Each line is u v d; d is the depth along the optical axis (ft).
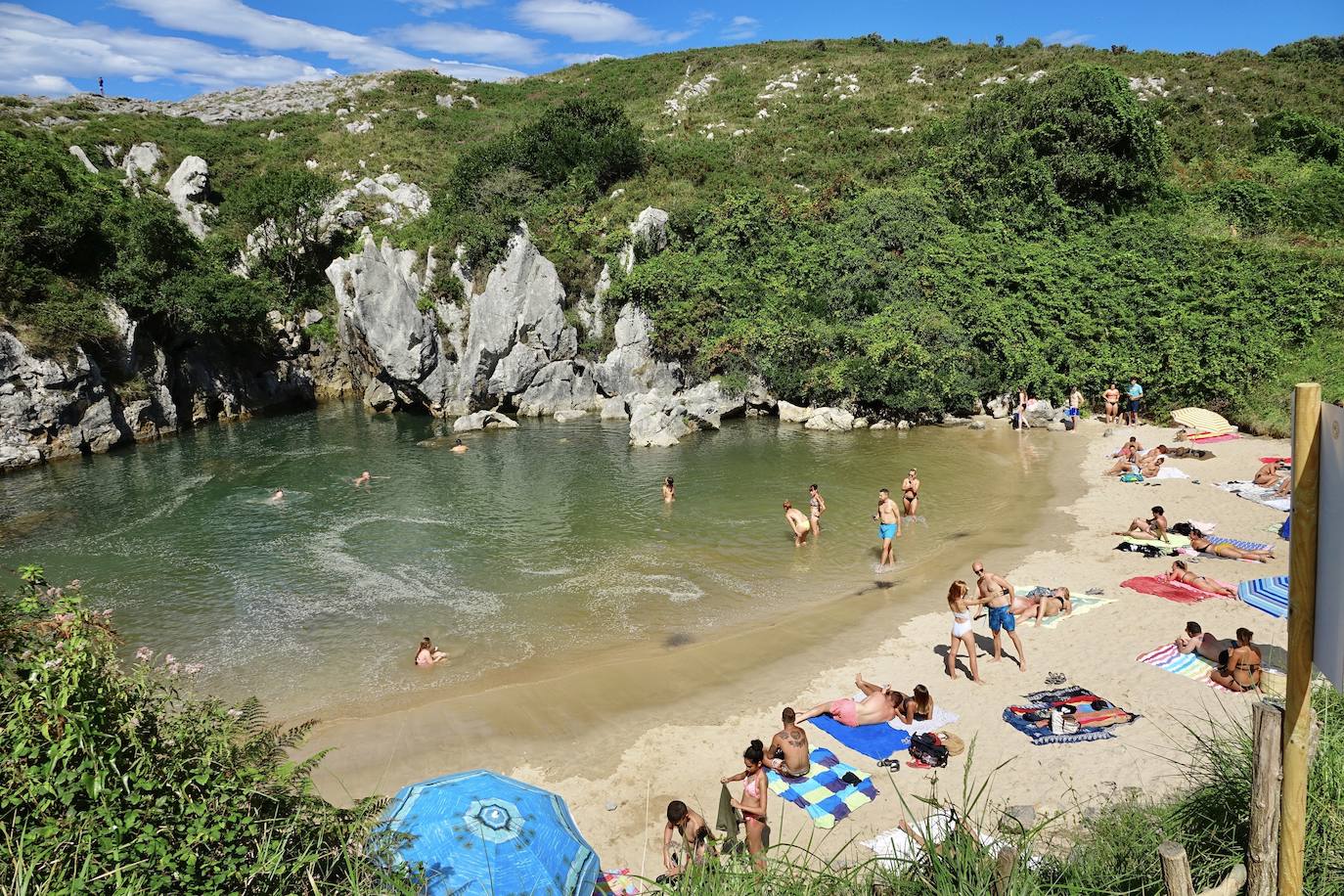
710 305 142.92
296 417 153.38
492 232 146.41
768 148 191.01
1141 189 152.35
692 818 33.06
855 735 43.29
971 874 18.93
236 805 19.12
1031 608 57.26
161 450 124.57
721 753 43.34
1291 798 13.98
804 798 37.88
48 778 17.31
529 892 24.68
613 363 146.72
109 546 79.25
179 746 20.11
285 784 20.48
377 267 141.18
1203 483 86.17
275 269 174.81
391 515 87.45
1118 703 44.39
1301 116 172.86
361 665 54.19
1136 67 225.35
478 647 56.65
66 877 16.89
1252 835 15.60
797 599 63.57
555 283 148.25
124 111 232.73
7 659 19.26
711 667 52.80
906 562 70.13
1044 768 38.86
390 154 205.77
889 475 97.76
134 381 131.64
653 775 41.65
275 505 92.53
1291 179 155.94
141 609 63.82
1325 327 118.93
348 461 114.52
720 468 104.22
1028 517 80.02
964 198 152.35
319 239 176.65
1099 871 21.39
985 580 49.85
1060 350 126.00
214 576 70.74
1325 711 23.97
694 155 176.96
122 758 18.93
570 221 156.15
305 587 67.87
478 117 239.30
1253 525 72.54
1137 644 51.13
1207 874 19.17
